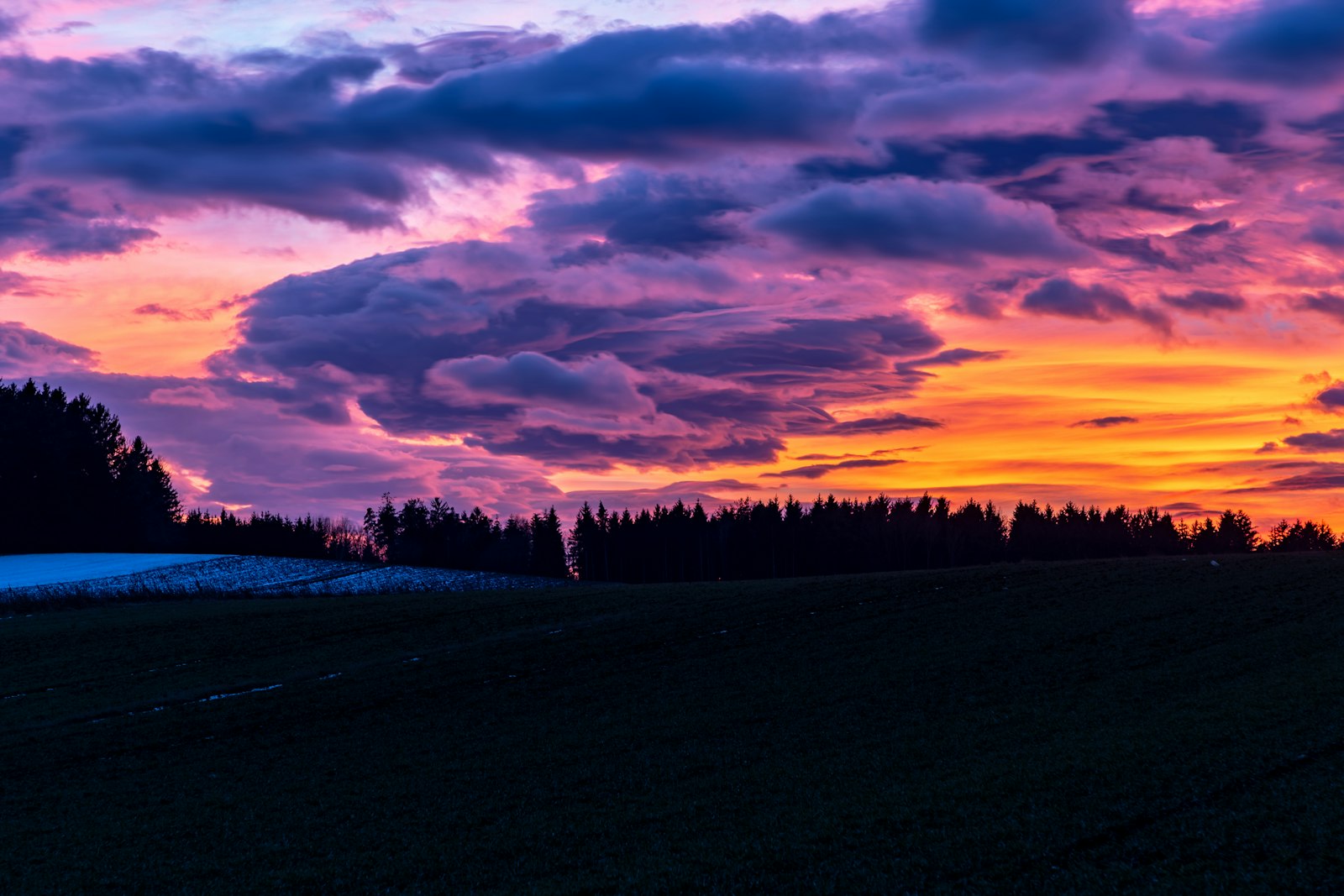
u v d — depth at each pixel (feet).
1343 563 225.56
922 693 128.36
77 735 130.00
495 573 392.88
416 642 188.03
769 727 116.98
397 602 243.60
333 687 152.76
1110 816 73.87
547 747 114.83
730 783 94.89
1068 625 166.61
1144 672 129.49
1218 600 180.75
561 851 78.18
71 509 450.71
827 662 152.15
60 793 105.29
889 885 65.10
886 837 74.43
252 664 171.83
